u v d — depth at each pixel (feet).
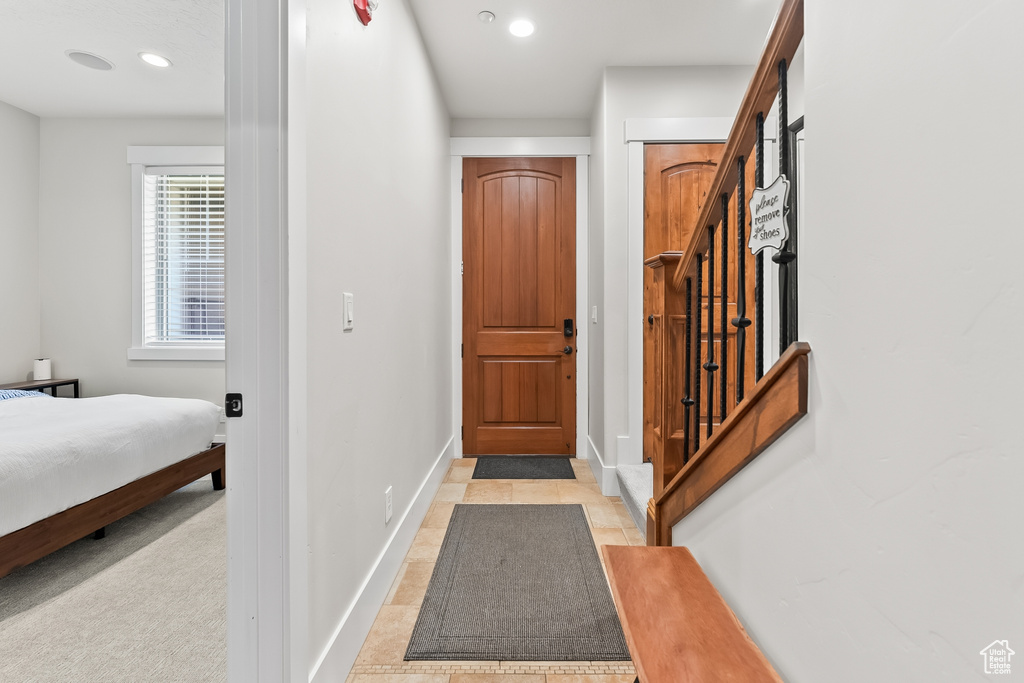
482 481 10.46
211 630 5.45
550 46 8.79
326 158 4.18
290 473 3.47
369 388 5.41
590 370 11.86
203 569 6.84
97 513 7.23
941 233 1.95
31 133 12.25
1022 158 1.62
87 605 5.93
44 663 4.90
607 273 9.71
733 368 9.44
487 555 7.10
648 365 9.62
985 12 1.75
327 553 4.25
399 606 5.82
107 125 12.45
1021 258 1.63
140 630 5.45
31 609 5.85
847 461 2.56
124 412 8.55
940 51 1.95
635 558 4.65
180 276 12.75
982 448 1.78
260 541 3.47
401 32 6.78
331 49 4.27
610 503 9.20
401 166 6.82
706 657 3.23
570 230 12.01
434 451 9.59
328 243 4.24
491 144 11.82
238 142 3.41
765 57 3.55
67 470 6.67
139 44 9.14
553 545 7.41
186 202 12.71
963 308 1.86
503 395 12.24
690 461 4.56
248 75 3.38
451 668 4.79
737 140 4.13
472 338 12.14
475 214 12.03
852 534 2.52
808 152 2.94
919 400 2.08
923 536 2.06
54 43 9.10
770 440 3.29
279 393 3.45
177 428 9.00
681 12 7.84
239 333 3.45
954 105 1.89
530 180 12.01
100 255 12.51
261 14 3.37
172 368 12.59
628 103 9.59
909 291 2.13
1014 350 1.66
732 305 9.45
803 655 2.97
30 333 12.35
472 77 9.87
